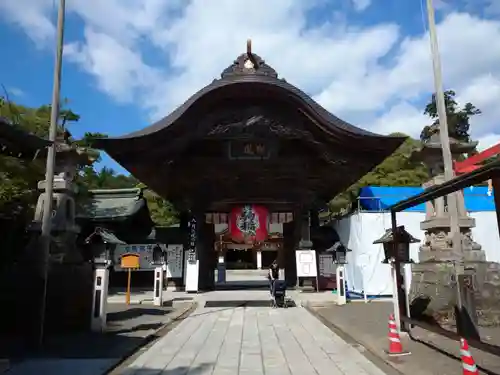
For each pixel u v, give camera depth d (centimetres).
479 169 620
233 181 2383
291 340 1081
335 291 2356
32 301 1017
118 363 820
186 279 2395
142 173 2177
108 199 3012
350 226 2323
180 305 1872
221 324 1355
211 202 2506
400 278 1100
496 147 1764
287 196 2472
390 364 796
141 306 1823
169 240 2711
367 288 2081
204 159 2239
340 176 2270
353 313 1534
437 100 1308
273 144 2173
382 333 1114
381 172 3922
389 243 1210
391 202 2259
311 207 2567
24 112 2333
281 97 1930
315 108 1938
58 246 1168
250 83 1866
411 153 1538
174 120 1892
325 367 795
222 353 926
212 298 2114
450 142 1441
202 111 1927
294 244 2667
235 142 2208
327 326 1307
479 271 1250
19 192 1958
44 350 915
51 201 1045
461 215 1378
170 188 2505
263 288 2712
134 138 1889
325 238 2548
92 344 982
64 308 1135
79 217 2689
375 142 1961
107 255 1340
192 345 1017
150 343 1043
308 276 2306
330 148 2041
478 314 1197
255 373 755
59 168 1230
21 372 733
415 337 1037
